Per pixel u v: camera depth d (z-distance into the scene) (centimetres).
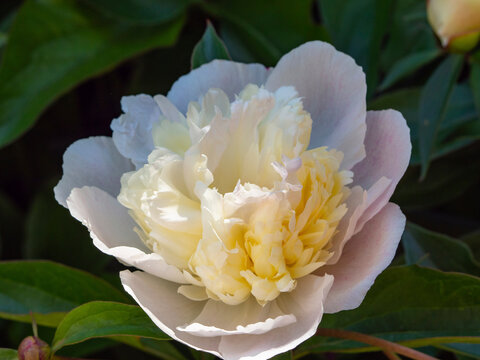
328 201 53
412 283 56
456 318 55
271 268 52
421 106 62
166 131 54
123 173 56
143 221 53
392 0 67
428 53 63
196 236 53
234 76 58
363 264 52
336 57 55
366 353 64
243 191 51
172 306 53
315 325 50
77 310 53
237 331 50
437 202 68
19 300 59
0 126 68
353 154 54
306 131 54
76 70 69
